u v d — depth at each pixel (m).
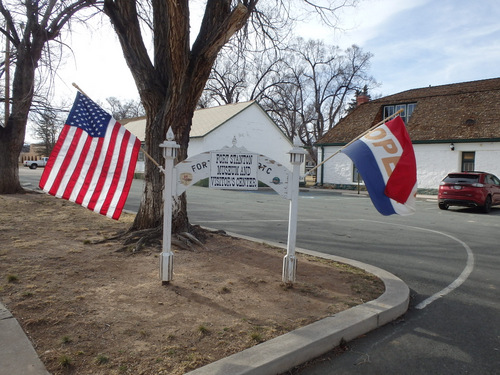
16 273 5.03
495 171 20.36
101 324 3.69
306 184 34.34
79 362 3.02
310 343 3.41
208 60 6.55
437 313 4.57
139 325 3.71
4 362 2.95
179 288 4.74
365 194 23.77
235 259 6.17
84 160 5.19
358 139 5.29
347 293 4.80
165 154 4.75
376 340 3.85
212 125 27.75
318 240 8.49
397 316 4.40
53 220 9.06
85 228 8.10
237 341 3.45
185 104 6.75
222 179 4.91
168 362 3.07
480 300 5.02
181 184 4.82
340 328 3.73
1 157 14.94
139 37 6.84
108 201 5.11
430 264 6.72
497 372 3.29
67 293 4.44
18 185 15.46
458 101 23.66
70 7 11.98
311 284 5.09
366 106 28.36
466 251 7.76
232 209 13.95
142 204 7.21
